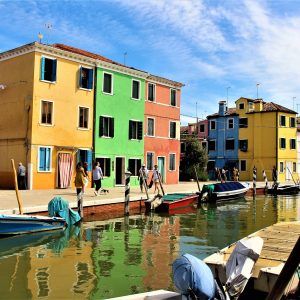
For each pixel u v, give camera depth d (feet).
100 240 39.29
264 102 156.76
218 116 161.68
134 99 98.22
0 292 23.84
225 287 17.99
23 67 79.30
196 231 45.78
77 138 84.84
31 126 76.84
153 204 61.41
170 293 17.38
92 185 86.94
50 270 28.50
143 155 100.53
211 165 162.71
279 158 148.87
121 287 25.02
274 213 64.69
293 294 18.92
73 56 83.66
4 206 47.32
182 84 112.47
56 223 43.11
